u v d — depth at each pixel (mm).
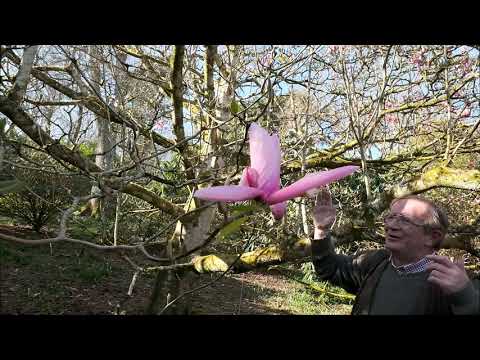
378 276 2115
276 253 2320
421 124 5215
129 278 7461
